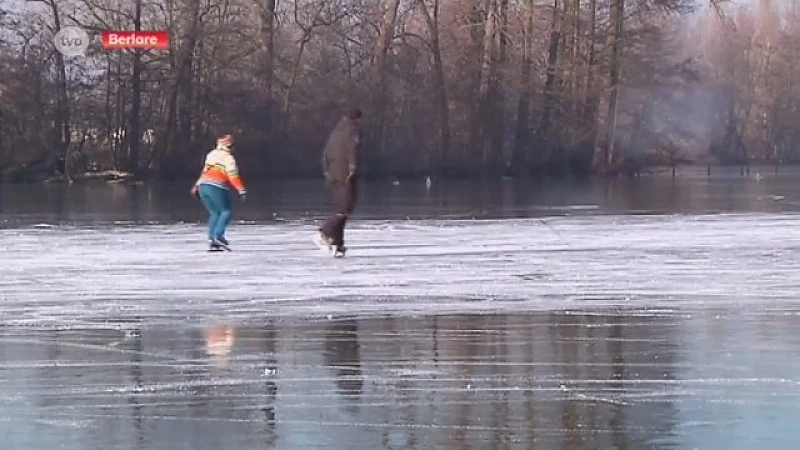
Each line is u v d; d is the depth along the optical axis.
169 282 19.08
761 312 16.19
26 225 29.06
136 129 61.75
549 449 9.46
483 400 11.13
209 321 15.59
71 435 9.91
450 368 12.60
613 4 70.75
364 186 57.97
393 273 20.09
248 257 22.25
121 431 10.04
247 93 62.78
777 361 12.84
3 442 9.70
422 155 67.88
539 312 16.25
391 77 67.00
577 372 12.36
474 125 69.06
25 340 14.30
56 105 60.38
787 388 11.54
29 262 21.52
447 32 68.62
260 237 25.77
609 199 43.25
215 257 22.27
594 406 10.87
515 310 16.42
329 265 21.12
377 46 66.81
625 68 71.31
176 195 46.91
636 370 12.44
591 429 10.05
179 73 61.75
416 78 67.69
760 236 26.02
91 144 61.66
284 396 11.31
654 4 70.62
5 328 15.12
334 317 15.88
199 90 62.16
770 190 50.69
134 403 11.05
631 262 21.55
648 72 72.00
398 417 10.49
